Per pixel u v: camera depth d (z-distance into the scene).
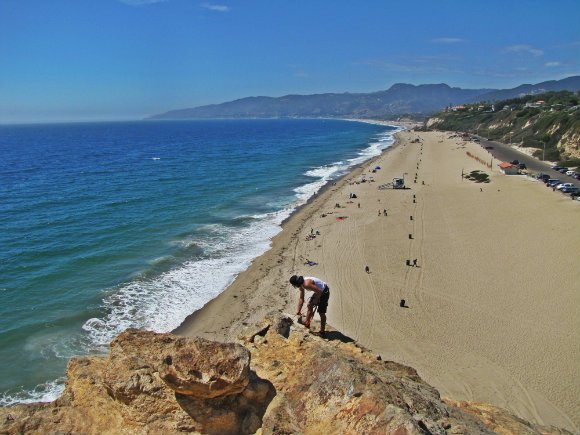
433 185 75.56
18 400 21.89
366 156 121.56
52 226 48.94
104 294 33.00
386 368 9.84
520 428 9.23
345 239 46.62
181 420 7.45
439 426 6.75
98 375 8.34
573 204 55.88
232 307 31.64
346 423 6.86
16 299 31.98
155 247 43.19
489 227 49.28
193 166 98.25
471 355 26.02
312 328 11.92
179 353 7.36
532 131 134.88
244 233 48.53
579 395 22.44
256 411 7.76
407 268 38.66
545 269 37.09
